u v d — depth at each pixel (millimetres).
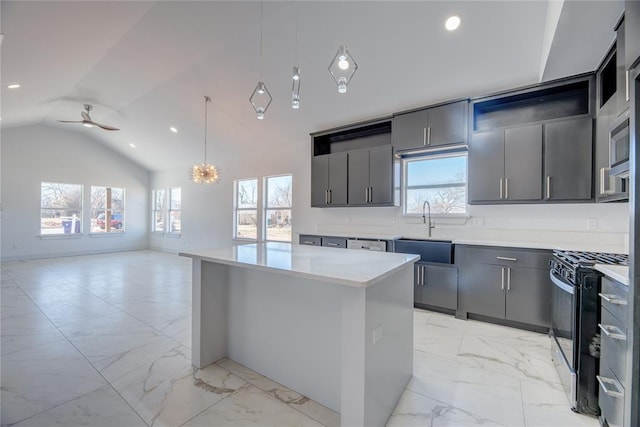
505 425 1602
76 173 7414
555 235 3174
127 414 1648
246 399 1809
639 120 1208
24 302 3674
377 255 2090
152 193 8727
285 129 5086
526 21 2537
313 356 1823
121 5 2559
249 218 6402
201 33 3277
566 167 2814
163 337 2668
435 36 2871
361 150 4219
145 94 4969
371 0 2676
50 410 1668
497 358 2322
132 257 7312
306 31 3133
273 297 2025
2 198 6375
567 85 2891
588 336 1664
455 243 3238
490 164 3199
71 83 4336
